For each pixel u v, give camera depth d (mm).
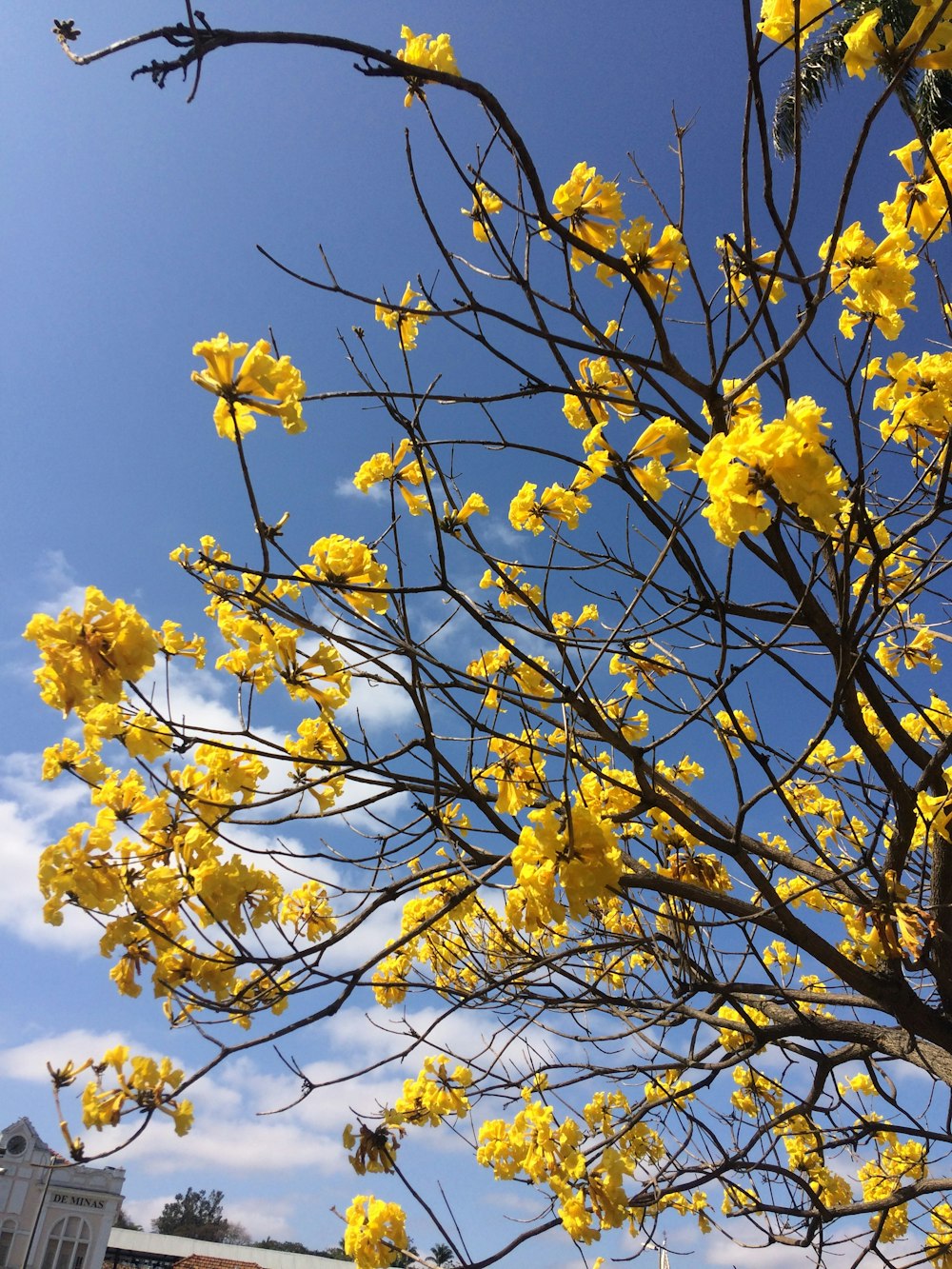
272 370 1779
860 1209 3443
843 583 2383
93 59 1259
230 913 2344
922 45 1688
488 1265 2787
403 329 2824
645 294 2357
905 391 2738
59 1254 21109
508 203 2219
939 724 4066
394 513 2420
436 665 2357
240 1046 2311
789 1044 3352
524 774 3049
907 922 2646
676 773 4285
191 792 2561
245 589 2525
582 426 2918
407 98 2158
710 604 2766
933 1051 3203
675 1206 4984
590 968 3482
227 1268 24203
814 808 4355
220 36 1323
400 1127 3049
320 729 2883
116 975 2336
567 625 3631
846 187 1858
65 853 2277
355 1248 3268
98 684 1928
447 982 3658
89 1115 2129
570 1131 3266
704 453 1611
